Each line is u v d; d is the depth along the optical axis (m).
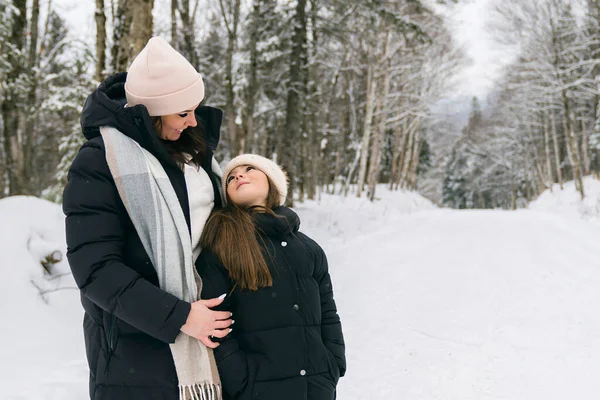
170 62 1.72
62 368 3.84
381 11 13.12
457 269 7.54
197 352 1.55
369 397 3.70
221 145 23.14
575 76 29.86
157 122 1.80
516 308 5.67
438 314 5.58
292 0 15.41
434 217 14.75
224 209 1.87
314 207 17.17
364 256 8.83
